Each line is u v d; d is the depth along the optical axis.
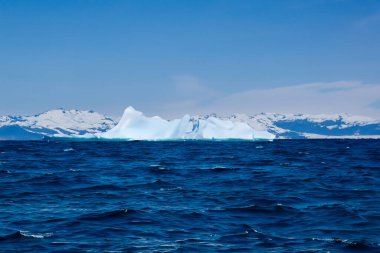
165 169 41.88
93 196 25.06
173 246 14.57
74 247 14.47
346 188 28.05
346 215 19.11
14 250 14.14
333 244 14.70
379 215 19.02
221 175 36.88
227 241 15.20
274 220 18.50
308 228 17.02
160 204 22.33
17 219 18.58
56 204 22.36
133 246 14.58
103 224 17.73
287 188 28.42
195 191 27.09
